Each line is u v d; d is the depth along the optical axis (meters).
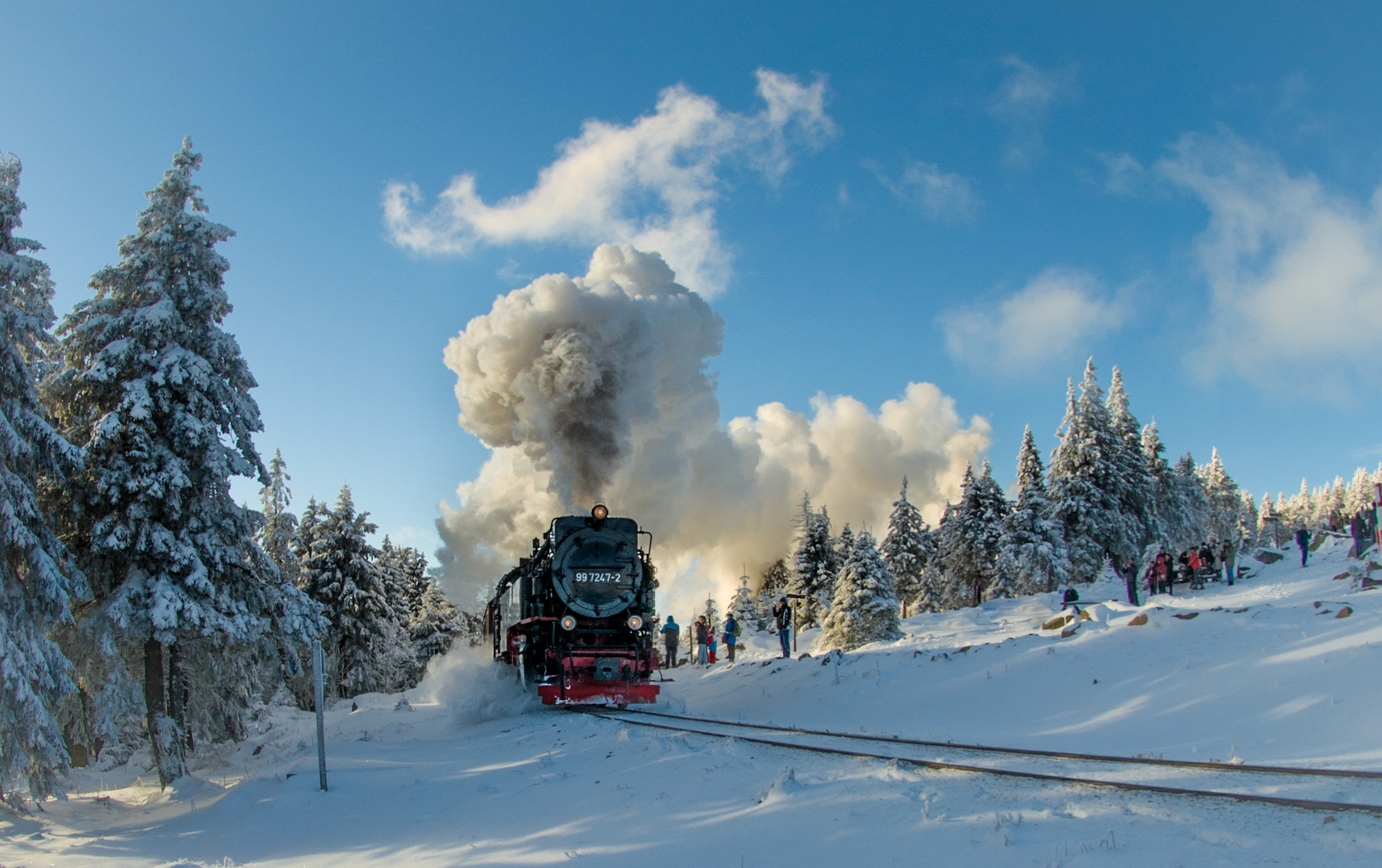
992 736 12.29
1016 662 16.27
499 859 8.45
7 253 15.32
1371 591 15.20
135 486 17.23
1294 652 12.62
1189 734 10.80
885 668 18.70
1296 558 38.25
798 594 51.25
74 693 15.00
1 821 14.10
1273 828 6.04
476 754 14.98
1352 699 10.35
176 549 17.45
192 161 19.64
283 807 11.70
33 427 15.21
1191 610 15.80
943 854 6.35
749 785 9.30
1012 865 5.90
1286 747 9.52
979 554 49.38
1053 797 7.48
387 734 21.69
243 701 21.08
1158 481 51.91
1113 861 5.69
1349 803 6.39
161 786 17.70
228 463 18.44
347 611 38.97
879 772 8.99
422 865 8.73
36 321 15.45
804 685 19.61
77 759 24.36
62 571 16.09
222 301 19.14
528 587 22.56
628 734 13.52
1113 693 13.38
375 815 11.18
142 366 18.34
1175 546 52.03
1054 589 40.19
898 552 53.94
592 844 8.38
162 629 17.25
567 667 20.38
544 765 12.45
